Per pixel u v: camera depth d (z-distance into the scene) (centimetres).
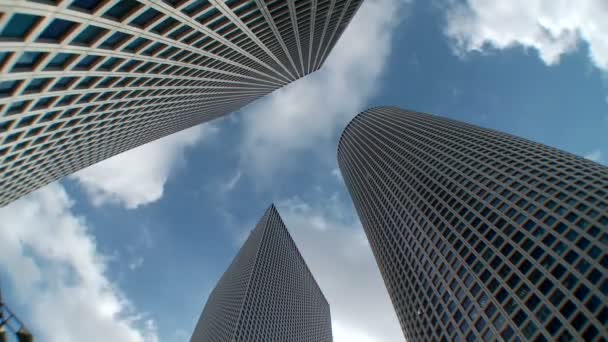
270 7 4353
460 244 6134
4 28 1856
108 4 2264
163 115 6450
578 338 3878
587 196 5212
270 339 12025
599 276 4128
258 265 14888
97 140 5384
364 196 11450
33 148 4081
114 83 3631
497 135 8569
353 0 6156
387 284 8688
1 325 998
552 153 6912
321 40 8275
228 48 4922
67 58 2578
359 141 13900
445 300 5878
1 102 2538
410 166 9331
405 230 7962
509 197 6116
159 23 2998
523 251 5109
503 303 4825
